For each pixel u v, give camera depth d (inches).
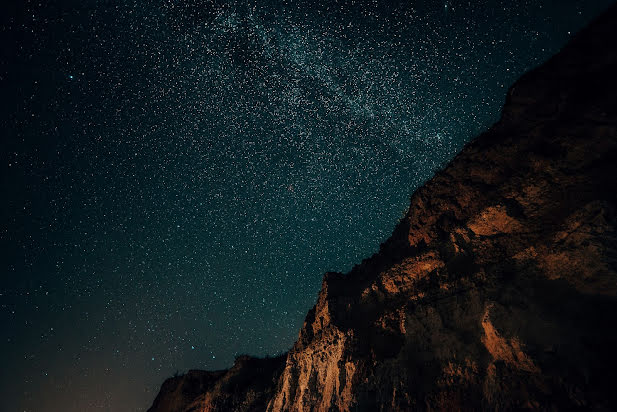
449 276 351.9
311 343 503.5
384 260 490.9
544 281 273.7
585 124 303.9
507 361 266.4
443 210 402.3
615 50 312.0
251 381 733.3
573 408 220.4
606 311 239.6
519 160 345.7
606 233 248.2
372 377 366.6
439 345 326.0
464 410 275.3
